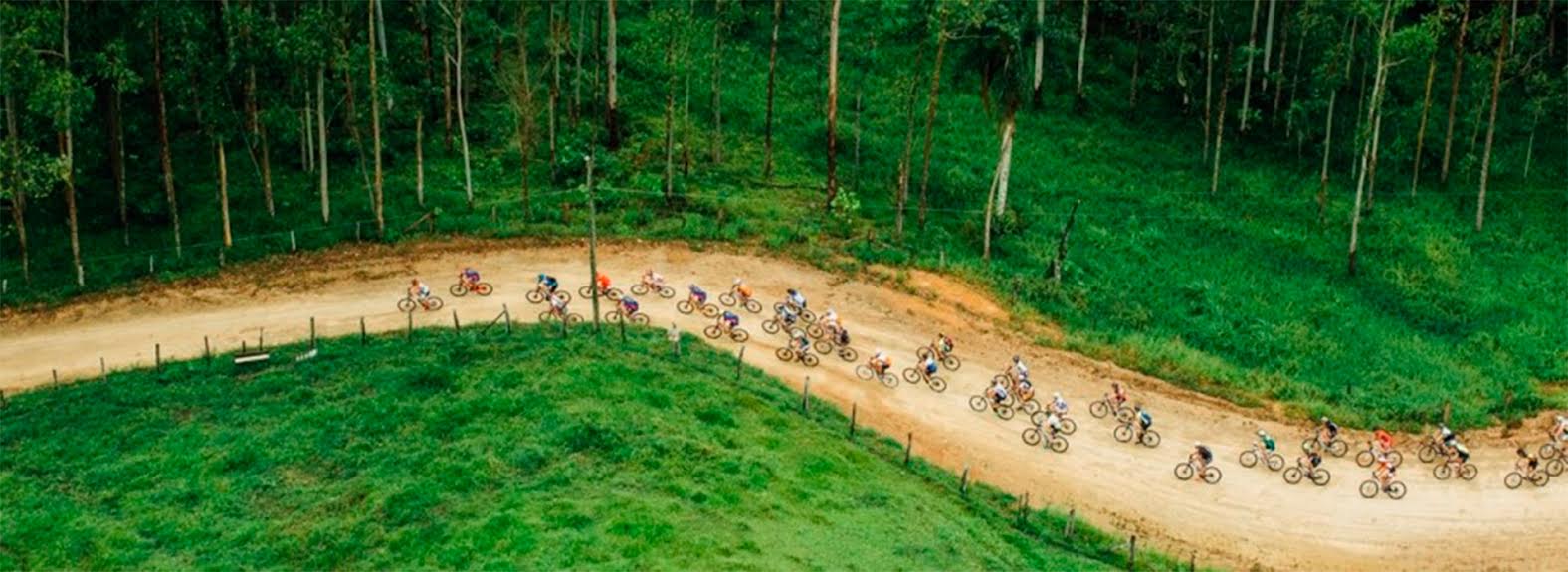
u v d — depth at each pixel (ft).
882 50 261.24
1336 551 141.90
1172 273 201.67
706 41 252.62
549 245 192.34
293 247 187.62
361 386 148.25
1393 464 151.02
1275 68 260.42
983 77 202.18
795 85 249.55
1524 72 249.34
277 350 158.71
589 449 135.03
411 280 180.75
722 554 114.42
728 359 161.58
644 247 193.77
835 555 118.93
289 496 128.47
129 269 180.45
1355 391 173.27
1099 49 271.08
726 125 233.35
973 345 175.73
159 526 123.54
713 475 130.82
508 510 121.90
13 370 156.04
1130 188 227.81
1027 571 126.31
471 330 163.73
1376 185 234.99
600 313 171.83
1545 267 212.02
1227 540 141.79
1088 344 178.09
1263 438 151.53
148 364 156.97
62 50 176.35
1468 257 213.46
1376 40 229.86
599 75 237.25
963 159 229.45
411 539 119.65
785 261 192.75
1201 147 244.83
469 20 242.17
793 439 143.23
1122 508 145.59
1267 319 190.60
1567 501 152.66
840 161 225.76
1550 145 249.96
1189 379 173.06
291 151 212.84
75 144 193.77
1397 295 201.16
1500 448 162.71
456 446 134.92
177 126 216.13
